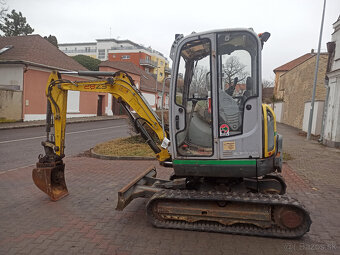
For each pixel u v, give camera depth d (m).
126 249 3.69
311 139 15.04
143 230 4.23
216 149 4.08
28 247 3.76
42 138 13.70
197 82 4.24
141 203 5.40
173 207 4.18
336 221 4.49
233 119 4.04
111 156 9.55
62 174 5.85
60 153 5.62
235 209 3.98
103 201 5.52
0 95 18.52
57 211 5.02
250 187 4.79
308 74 21.50
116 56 62.53
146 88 36.50
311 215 4.73
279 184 4.89
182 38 4.14
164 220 4.30
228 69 4.05
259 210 3.89
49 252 3.64
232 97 4.05
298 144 13.02
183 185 4.73
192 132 4.27
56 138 5.59
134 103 4.95
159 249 3.68
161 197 4.14
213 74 4.03
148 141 5.00
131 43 77.50
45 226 4.40
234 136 4.02
